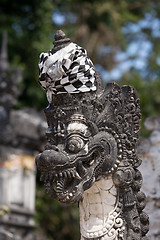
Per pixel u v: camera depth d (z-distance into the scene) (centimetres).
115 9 1566
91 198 309
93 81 304
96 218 307
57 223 1302
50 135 300
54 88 301
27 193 1041
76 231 1302
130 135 309
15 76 1060
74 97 300
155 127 499
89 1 1531
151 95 1454
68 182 294
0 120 1032
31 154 1045
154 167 484
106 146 301
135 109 312
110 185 306
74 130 295
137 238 305
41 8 1466
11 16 1470
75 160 292
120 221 305
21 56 1395
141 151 445
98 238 305
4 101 1036
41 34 1420
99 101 303
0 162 1022
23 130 1030
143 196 313
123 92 312
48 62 301
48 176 292
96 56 1523
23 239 1014
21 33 1421
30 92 1298
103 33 1540
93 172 298
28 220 1034
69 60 299
